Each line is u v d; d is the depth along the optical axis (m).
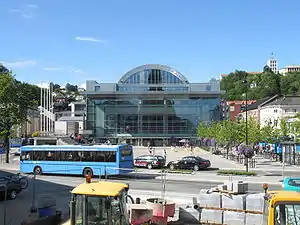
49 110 120.50
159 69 110.75
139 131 106.62
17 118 52.03
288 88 158.50
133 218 16.47
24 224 16.38
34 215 17.31
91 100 106.81
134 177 37.19
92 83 108.00
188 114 106.50
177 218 19.75
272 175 39.75
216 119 105.69
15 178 26.73
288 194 10.81
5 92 49.19
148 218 16.97
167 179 35.28
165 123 106.56
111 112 106.69
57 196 26.67
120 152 37.28
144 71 111.12
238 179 36.12
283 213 10.47
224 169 46.00
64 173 39.34
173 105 106.56
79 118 129.00
